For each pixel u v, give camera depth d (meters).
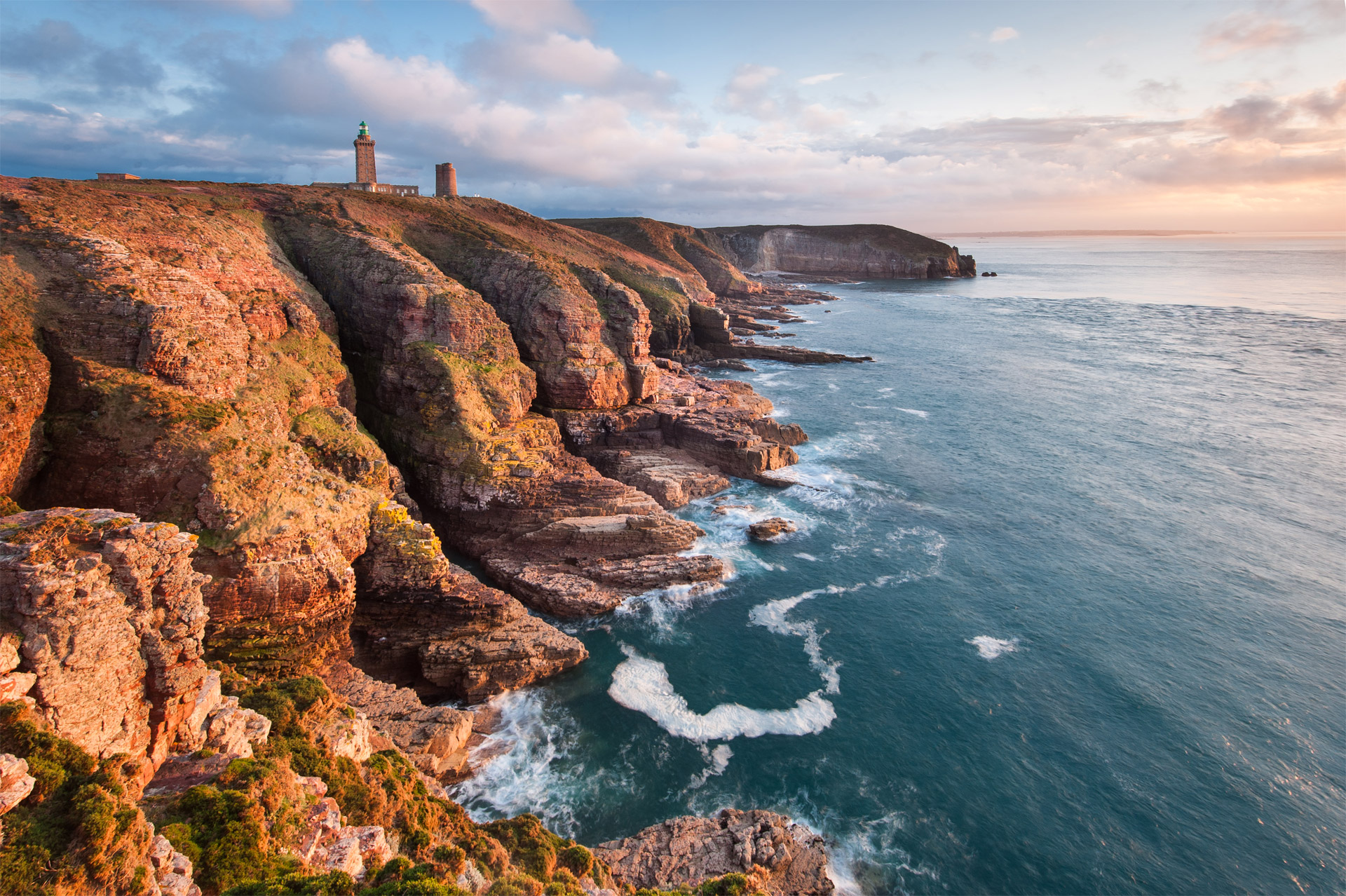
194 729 24.12
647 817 36.59
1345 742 41.31
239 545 40.53
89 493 41.22
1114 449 87.94
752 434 83.00
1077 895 32.78
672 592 56.12
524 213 160.62
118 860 16.48
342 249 81.94
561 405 81.06
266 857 20.20
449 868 22.77
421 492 64.19
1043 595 56.22
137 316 46.22
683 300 145.25
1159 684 46.16
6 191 61.59
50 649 19.97
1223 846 35.16
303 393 60.91
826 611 54.41
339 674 43.44
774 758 40.50
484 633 47.94
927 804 37.47
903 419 101.31
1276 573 58.88
